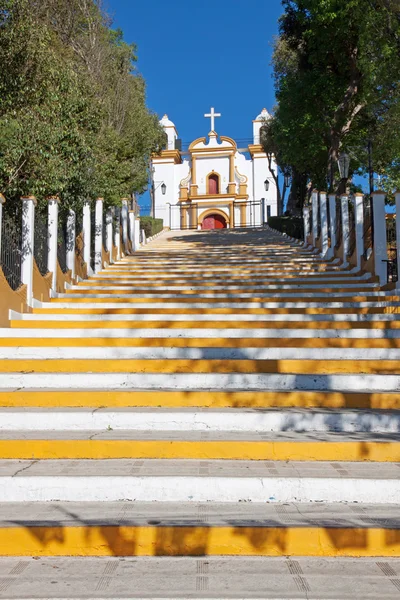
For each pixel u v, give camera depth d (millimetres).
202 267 14195
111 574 3129
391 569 3189
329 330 7609
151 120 26547
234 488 3918
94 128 13609
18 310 8758
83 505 3834
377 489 3889
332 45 19344
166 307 9797
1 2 10906
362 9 14633
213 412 5051
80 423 5062
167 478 3939
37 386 5957
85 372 6320
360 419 4965
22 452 4520
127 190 20891
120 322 8297
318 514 3646
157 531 3387
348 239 13688
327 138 21391
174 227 46812
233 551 3379
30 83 11734
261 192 46375
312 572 3150
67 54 16562
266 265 14016
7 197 10445
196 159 47438
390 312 8938
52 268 10727
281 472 4086
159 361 6371
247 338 7129
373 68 14172
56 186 10695
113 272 13680
